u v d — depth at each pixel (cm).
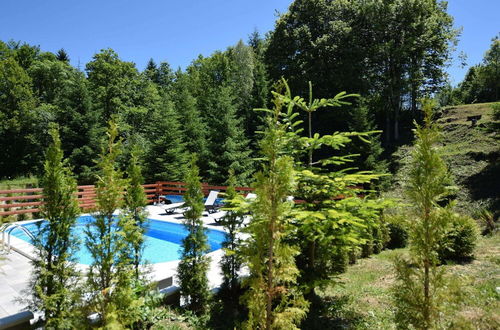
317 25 2917
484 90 4106
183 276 537
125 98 3366
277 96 338
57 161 415
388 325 464
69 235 418
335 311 520
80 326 336
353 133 521
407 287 354
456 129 2402
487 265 780
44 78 3788
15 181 2605
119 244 371
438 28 2639
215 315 509
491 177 1752
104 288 356
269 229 318
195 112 2906
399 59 2614
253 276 338
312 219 426
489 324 445
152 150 2489
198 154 2638
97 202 368
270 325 309
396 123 2697
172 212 1470
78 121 2572
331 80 2731
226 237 594
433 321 377
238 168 2447
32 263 400
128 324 381
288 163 309
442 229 338
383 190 1903
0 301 547
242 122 3028
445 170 348
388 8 2556
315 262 588
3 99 3164
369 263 880
